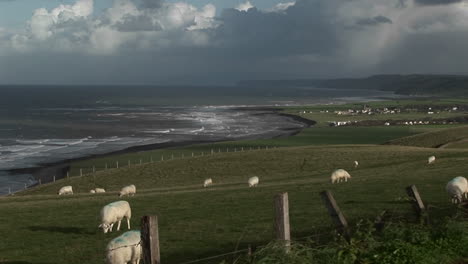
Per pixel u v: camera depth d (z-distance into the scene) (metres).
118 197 45.09
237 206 33.47
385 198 31.55
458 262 13.40
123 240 18.36
